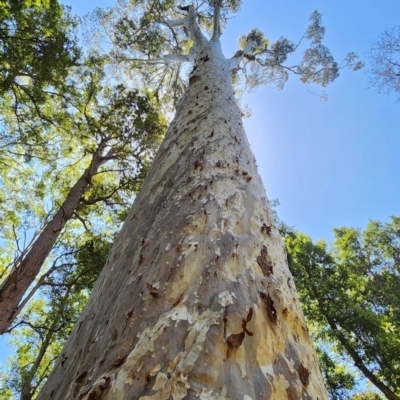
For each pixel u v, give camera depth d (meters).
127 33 11.73
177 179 2.34
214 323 1.17
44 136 10.80
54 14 8.44
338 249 17.30
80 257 9.29
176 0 12.23
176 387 0.95
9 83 8.55
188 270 1.44
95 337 1.42
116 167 10.72
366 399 11.88
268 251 1.81
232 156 2.65
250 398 0.98
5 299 6.34
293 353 1.32
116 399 0.95
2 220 10.45
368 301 14.95
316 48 12.94
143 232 1.96
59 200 11.12
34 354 11.09
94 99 10.13
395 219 17.52
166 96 13.05
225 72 5.80
